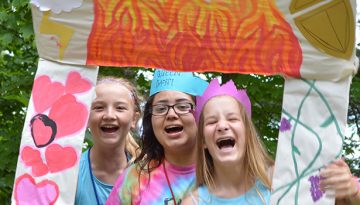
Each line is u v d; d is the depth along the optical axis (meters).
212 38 2.95
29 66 7.41
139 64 2.96
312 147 2.86
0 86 7.32
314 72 2.88
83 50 2.95
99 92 3.87
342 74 2.86
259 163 3.16
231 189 3.18
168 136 3.60
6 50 7.50
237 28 2.94
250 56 2.94
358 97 7.54
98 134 3.87
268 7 2.91
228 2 2.92
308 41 2.88
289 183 2.86
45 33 2.94
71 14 2.93
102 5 2.93
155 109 3.65
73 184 2.93
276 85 7.16
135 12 2.94
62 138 2.95
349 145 9.07
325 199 2.82
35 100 2.96
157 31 2.95
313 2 2.86
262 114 7.52
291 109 2.90
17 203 2.93
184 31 2.95
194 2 2.93
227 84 3.22
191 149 3.63
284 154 2.88
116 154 3.96
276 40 2.91
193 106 3.62
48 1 2.91
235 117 3.13
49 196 2.92
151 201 3.54
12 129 7.07
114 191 3.66
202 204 3.19
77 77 2.96
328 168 2.83
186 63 2.96
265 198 3.12
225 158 3.10
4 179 6.39
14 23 6.80
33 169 2.94
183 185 3.57
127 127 3.93
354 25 2.83
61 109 2.96
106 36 2.94
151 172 3.64
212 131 3.12
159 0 2.93
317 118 2.87
